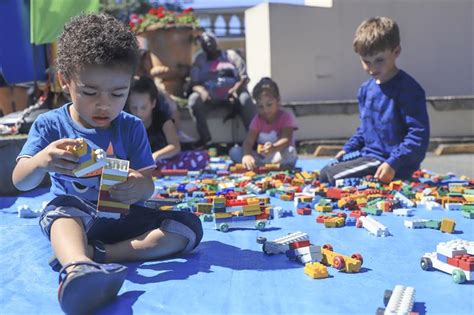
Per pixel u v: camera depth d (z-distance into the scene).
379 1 6.65
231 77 5.81
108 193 1.89
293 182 3.60
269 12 6.32
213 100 5.76
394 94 3.65
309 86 6.54
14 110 5.15
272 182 3.62
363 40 3.63
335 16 6.56
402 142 3.61
